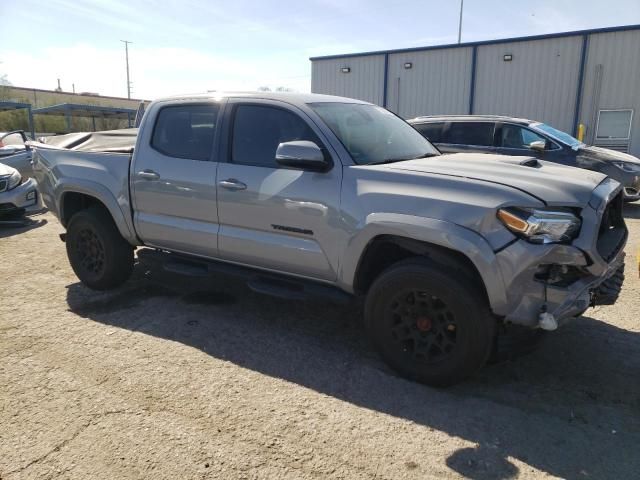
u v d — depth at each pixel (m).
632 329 4.33
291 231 3.84
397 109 19.83
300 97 4.14
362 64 20.30
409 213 3.29
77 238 5.21
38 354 3.82
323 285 3.91
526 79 17.30
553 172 3.59
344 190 3.58
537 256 2.98
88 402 3.18
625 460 2.71
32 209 9.01
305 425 2.98
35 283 5.49
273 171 3.92
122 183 4.76
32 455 2.69
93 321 4.46
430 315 3.34
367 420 3.04
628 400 3.28
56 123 44.19
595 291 3.32
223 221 4.20
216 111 4.32
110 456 2.68
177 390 3.34
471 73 18.16
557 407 3.20
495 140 9.99
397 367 3.51
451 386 3.42
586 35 16.12
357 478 2.54
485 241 3.06
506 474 2.59
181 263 4.68
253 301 4.99
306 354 3.90
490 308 3.14
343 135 3.85
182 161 4.39
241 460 2.66
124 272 5.12
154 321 4.48
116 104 62.44
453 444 2.83
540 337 3.44
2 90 51.00
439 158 4.04
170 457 2.68
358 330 4.37
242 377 3.53
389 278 3.42
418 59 19.08
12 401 3.18
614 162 9.38
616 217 3.75
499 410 3.16
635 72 15.72
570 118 16.84
